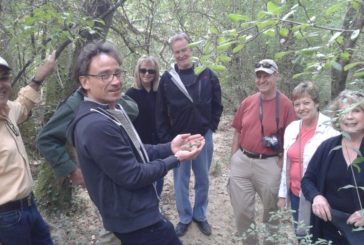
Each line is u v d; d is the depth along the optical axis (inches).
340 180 108.2
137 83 179.2
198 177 185.9
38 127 214.8
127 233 87.3
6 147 104.3
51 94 195.3
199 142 95.3
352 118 102.3
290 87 280.1
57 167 119.7
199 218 189.9
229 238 191.9
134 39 246.1
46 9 142.1
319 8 126.9
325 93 204.1
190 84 174.1
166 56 286.7
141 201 85.8
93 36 170.7
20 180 106.0
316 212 108.3
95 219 195.2
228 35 78.7
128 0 227.0
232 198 160.9
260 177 153.0
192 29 293.6
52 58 130.2
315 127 135.0
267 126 150.5
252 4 276.4
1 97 105.2
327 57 78.1
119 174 81.0
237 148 165.0
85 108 85.2
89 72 84.7
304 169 135.0
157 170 84.7
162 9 274.1
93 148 80.3
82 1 167.9
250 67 297.1
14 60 168.1
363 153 104.7
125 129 86.7
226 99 343.0
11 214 105.2
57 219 186.7
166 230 90.0
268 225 139.2
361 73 80.3
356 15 111.0
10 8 143.6
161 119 176.9
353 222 102.0
